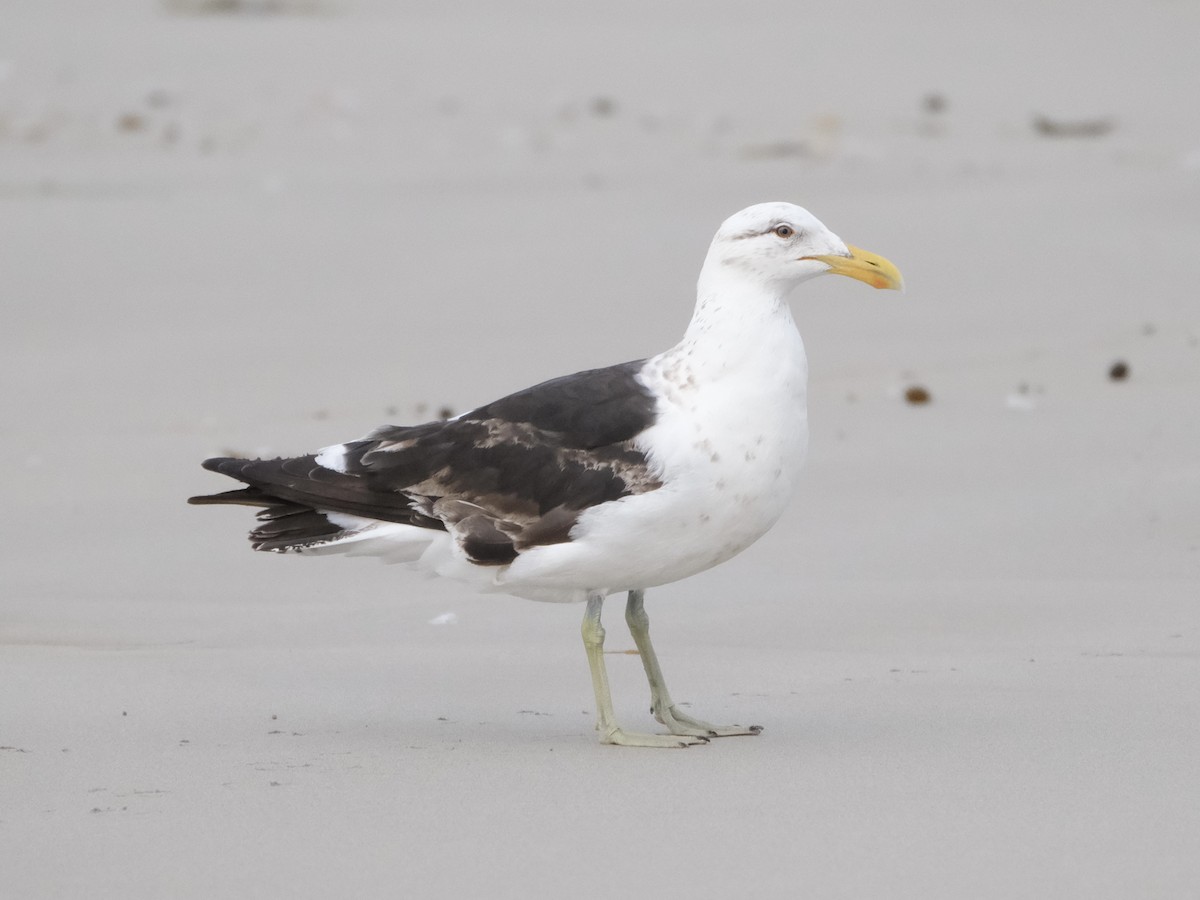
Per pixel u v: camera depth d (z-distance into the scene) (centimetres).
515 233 2612
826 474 1580
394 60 4462
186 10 5178
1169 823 811
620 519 979
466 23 5156
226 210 2791
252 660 1151
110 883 755
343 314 2200
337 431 1733
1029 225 2534
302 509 1050
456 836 811
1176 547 1360
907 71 4341
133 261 2462
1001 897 727
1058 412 1739
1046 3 5378
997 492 1512
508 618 1262
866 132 3534
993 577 1317
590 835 811
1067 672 1088
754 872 760
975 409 1762
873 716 1018
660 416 995
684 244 2512
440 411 1803
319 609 1279
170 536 1453
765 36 4934
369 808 855
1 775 909
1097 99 3878
